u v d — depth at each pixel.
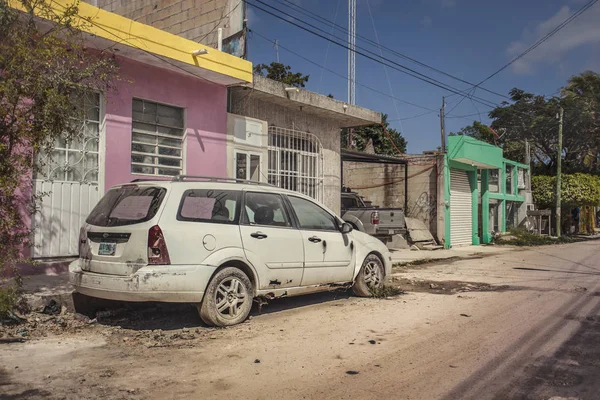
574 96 35.59
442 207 20.23
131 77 9.62
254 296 6.41
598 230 42.84
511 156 38.00
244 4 13.00
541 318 6.70
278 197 7.00
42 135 6.08
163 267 5.50
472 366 4.65
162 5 15.17
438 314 6.92
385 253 8.45
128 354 4.98
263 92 12.34
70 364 4.63
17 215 6.43
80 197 8.82
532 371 4.52
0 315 5.97
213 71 10.40
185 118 10.75
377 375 4.39
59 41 6.27
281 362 4.75
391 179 21.92
